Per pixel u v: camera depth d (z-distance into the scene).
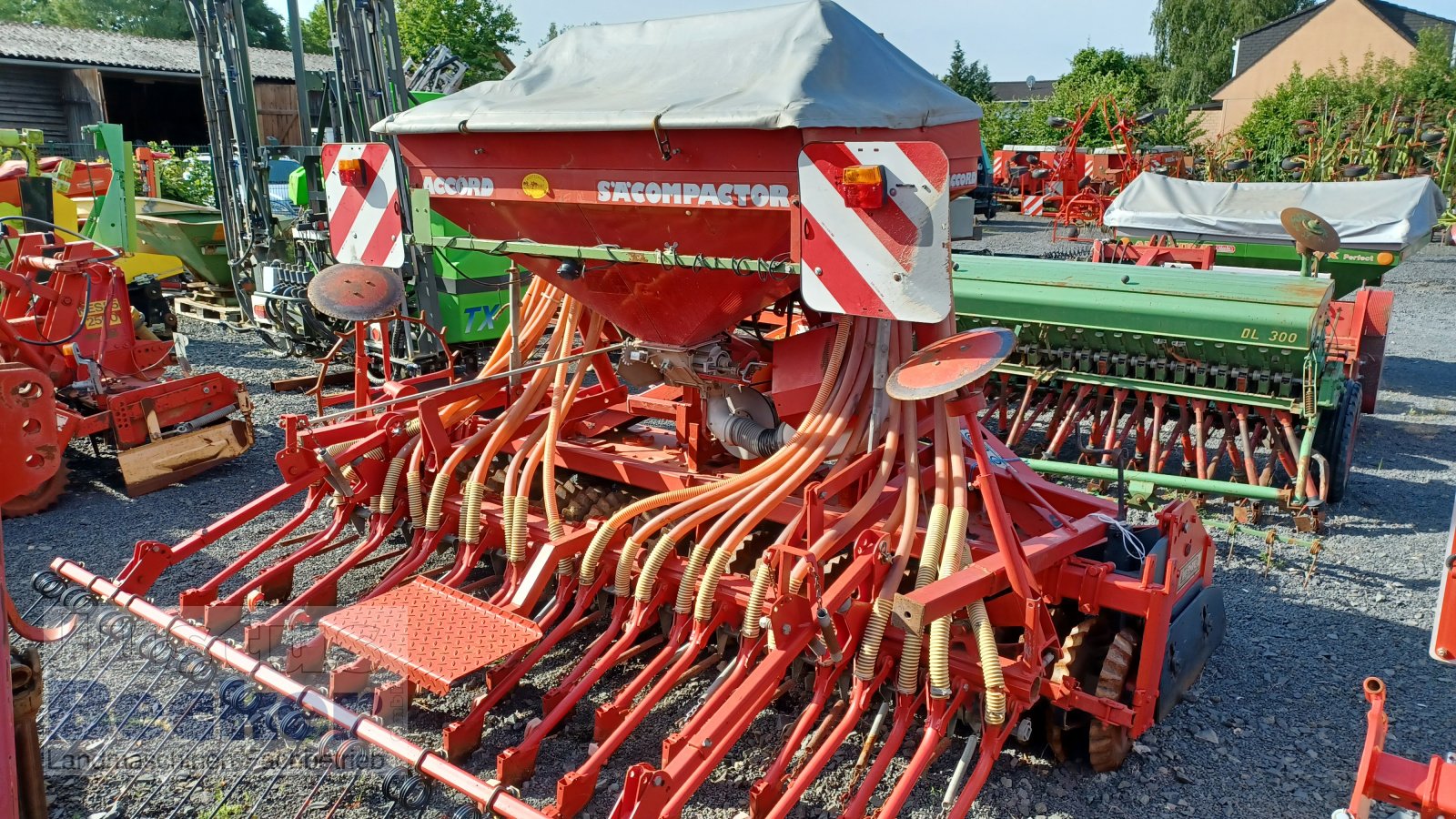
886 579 3.31
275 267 9.41
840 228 3.10
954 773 3.40
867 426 3.84
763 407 4.24
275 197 9.74
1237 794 3.47
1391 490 6.66
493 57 32.56
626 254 3.64
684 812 3.31
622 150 3.52
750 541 4.25
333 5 8.10
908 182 2.93
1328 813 3.38
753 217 3.35
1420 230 8.55
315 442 4.31
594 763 3.13
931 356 3.13
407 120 4.06
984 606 3.20
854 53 3.52
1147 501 5.96
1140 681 3.34
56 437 2.31
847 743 3.69
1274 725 3.89
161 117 27.05
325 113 8.75
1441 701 4.09
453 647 3.42
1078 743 3.68
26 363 5.99
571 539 3.81
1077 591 3.49
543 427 4.51
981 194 23.31
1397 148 20.81
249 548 5.40
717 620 3.50
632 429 5.36
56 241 6.80
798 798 2.96
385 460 4.48
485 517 4.19
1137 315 6.30
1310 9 42.88
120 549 5.42
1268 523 6.09
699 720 3.02
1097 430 6.91
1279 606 4.92
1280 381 6.11
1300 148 24.09
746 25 3.75
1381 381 9.68
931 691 3.08
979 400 3.29
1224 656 4.42
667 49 3.92
